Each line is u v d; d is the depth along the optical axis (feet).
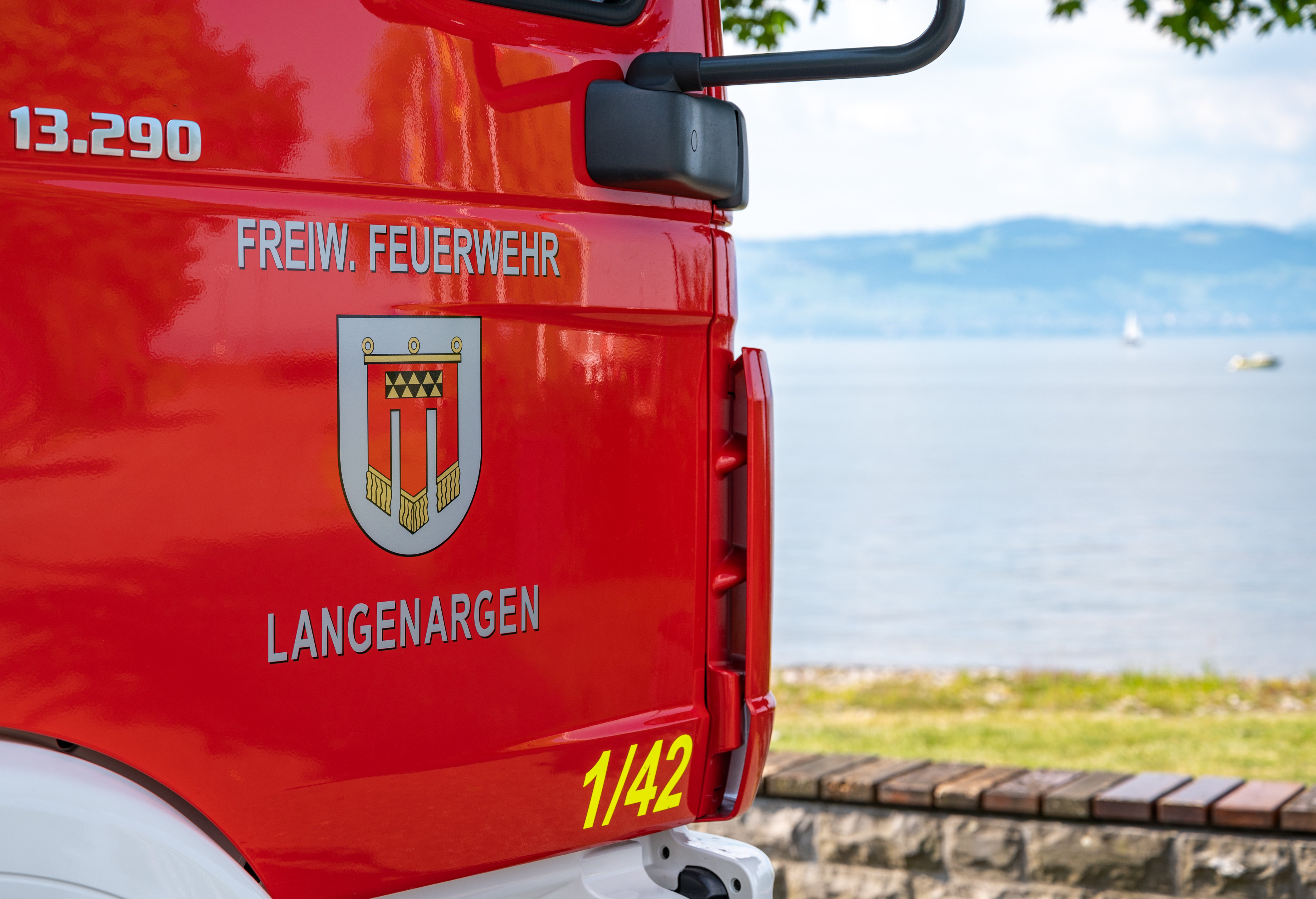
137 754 5.62
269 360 5.94
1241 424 377.09
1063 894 14.35
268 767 5.94
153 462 5.64
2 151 5.38
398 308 6.34
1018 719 31.94
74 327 5.48
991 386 625.82
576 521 7.02
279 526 5.95
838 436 351.25
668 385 7.49
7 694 5.35
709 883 7.97
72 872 5.31
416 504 6.38
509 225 6.75
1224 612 104.42
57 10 5.49
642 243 7.33
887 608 109.40
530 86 6.85
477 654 6.61
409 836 6.43
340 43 6.21
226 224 5.84
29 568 5.38
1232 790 14.51
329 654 6.11
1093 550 147.54
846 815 15.26
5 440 5.34
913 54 6.43
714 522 7.75
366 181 6.26
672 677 7.54
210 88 5.84
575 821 7.11
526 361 6.82
